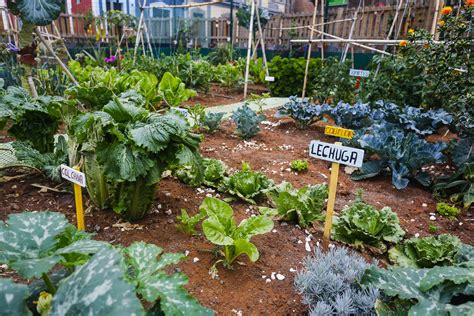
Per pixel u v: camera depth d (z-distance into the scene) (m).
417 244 2.25
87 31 9.67
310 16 12.03
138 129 2.12
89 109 3.64
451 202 3.22
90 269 1.03
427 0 8.47
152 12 14.45
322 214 2.75
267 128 5.63
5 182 3.04
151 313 1.26
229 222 2.13
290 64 8.76
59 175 2.86
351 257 2.06
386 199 3.26
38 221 1.32
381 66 6.31
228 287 1.93
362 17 9.66
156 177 2.22
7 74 5.54
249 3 11.47
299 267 2.16
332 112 5.09
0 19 9.10
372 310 1.68
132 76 6.12
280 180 3.56
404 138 3.74
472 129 3.57
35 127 3.17
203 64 8.99
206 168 3.23
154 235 2.34
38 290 1.32
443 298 1.55
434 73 4.45
